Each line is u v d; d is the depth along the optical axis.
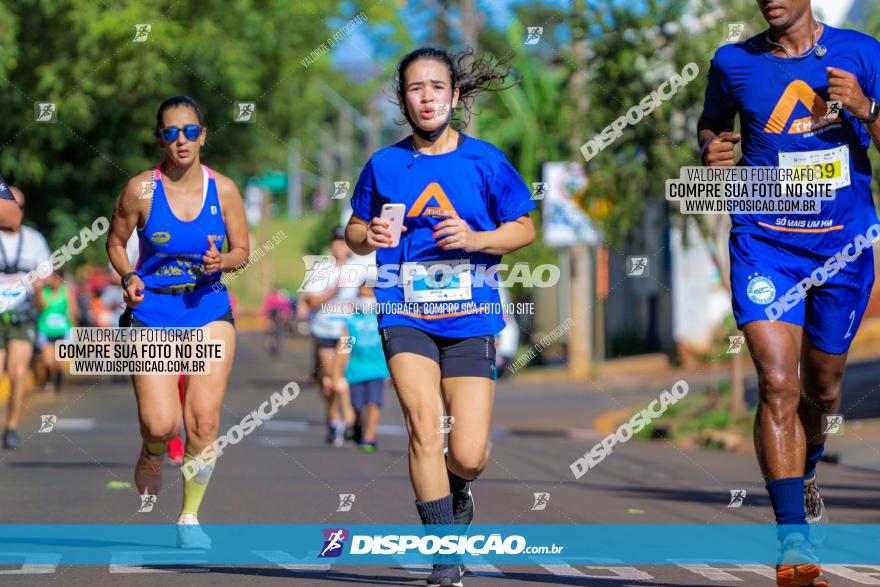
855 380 31.70
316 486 17.19
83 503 15.38
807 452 11.38
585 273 44.75
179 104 11.95
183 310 12.12
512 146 38.91
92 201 38.59
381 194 10.15
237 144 42.00
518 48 36.12
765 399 9.84
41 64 34.81
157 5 35.25
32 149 35.47
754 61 10.24
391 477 18.45
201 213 12.09
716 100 10.56
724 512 15.13
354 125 91.56
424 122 9.98
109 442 23.55
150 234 12.05
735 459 22.31
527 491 17.27
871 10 24.47
